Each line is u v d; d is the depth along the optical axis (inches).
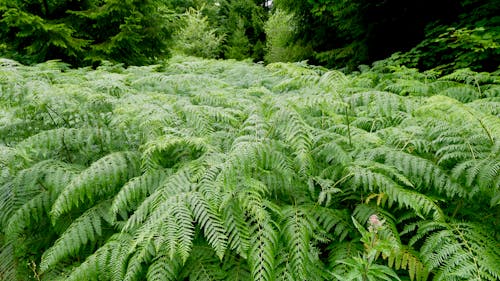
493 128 83.7
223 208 77.8
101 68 214.5
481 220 89.0
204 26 762.2
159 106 109.5
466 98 151.2
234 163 77.8
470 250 74.4
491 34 182.7
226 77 238.1
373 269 65.6
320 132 105.0
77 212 98.2
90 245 94.7
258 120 92.4
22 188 94.7
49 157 108.7
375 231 66.2
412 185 84.2
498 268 70.9
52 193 92.6
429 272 77.2
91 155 105.2
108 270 77.0
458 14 235.6
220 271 79.3
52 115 116.6
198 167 86.2
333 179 95.0
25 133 110.8
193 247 84.0
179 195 78.3
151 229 72.6
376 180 84.5
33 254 99.2
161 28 275.6
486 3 209.9
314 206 89.5
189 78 151.3
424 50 235.0
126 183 86.8
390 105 104.8
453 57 216.7
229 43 916.6
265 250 71.9
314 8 281.3
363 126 129.2
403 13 257.6
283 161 88.3
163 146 85.6
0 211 93.5
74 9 266.7
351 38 325.4
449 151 95.4
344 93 131.2
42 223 102.6
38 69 152.9
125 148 105.7
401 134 102.7
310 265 78.0
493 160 82.4
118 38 251.1
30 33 228.5
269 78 206.5
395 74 195.9
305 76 104.7
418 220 89.9
